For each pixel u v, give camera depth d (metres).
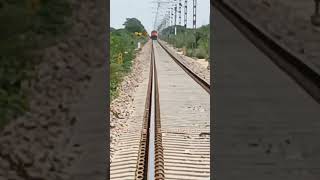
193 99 20.52
